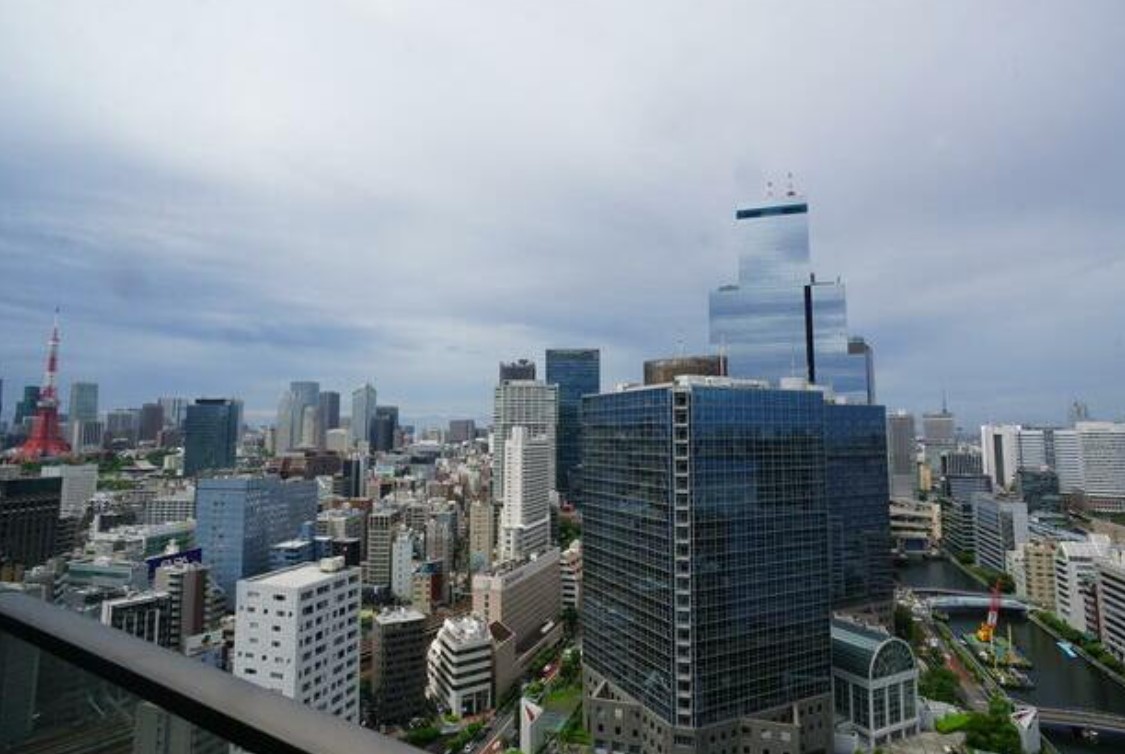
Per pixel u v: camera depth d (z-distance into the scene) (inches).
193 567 3373.5
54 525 3147.1
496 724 3149.6
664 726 2317.9
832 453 4271.7
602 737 2551.7
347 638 2313.0
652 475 2420.0
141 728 192.9
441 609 4847.4
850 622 3070.9
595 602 2760.8
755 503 2397.9
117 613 2637.8
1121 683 3663.9
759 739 2310.5
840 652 2807.6
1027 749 2709.2
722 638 2306.8
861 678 2706.7
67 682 217.5
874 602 4328.3
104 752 199.5
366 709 3058.6
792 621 2439.7
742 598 2353.6
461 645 3233.3
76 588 2888.8
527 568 4451.3
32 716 221.6
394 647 3095.5
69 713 213.0
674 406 2324.1
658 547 2380.7
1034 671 3892.7
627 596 2546.8
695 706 2252.7
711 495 2320.4
